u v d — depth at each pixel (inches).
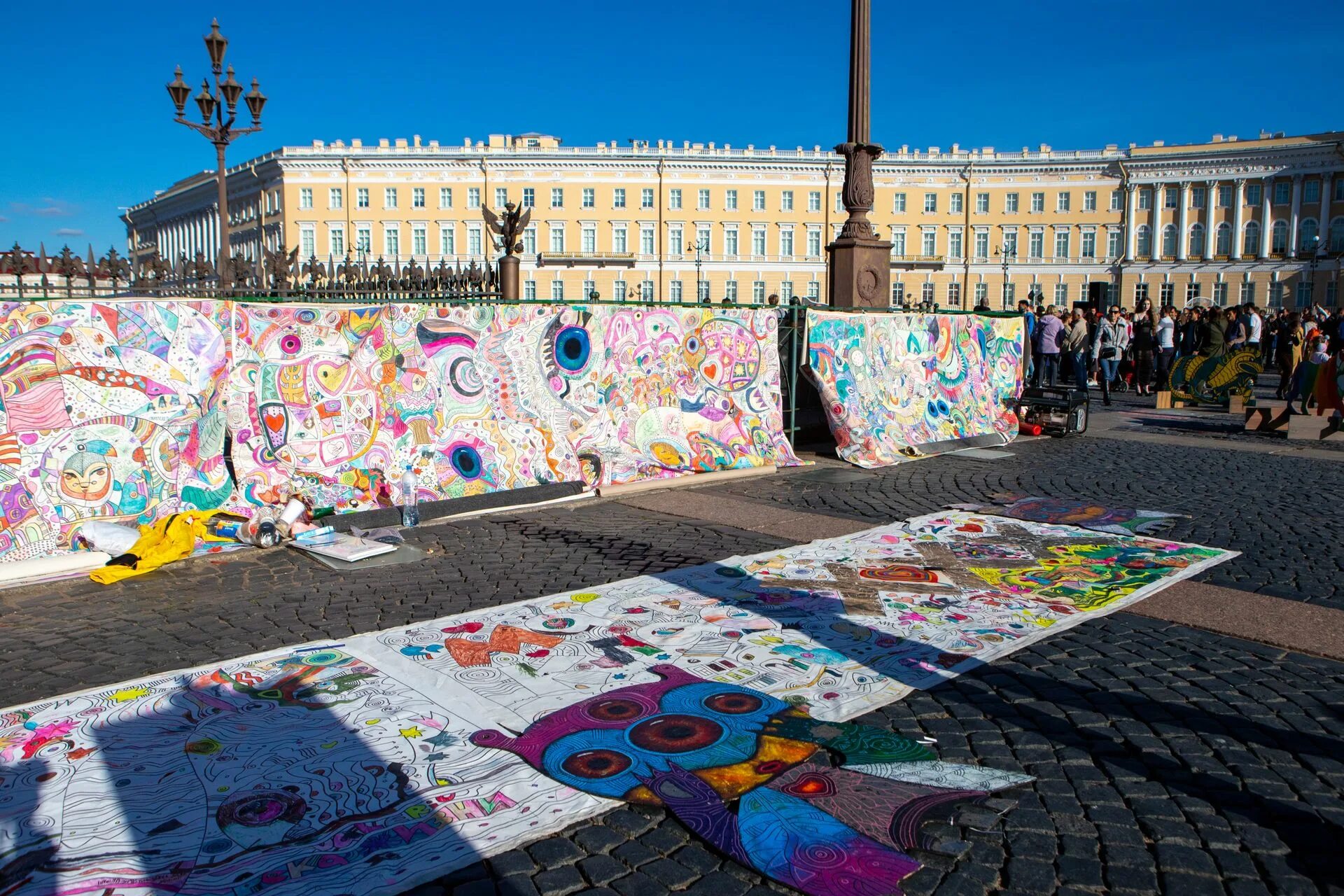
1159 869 112.3
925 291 3147.1
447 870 111.3
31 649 188.2
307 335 289.6
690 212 3056.1
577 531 286.0
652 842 117.6
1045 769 136.7
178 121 720.3
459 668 172.7
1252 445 485.1
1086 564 246.2
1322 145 2768.2
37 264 448.5
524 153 2987.2
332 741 143.6
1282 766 137.6
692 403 386.3
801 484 370.0
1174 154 2950.3
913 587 225.6
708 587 224.5
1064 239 3095.5
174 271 527.2
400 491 300.4
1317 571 239.0
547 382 340.8
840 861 113.0
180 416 267.1
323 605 214.2
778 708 155.5
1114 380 917.2
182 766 135.8
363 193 2982.3
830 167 3058.6
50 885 107.5
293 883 108.3
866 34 498.6
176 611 211.2
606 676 169.3
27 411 244.2
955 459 436.8
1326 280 2805.1
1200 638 191.5
